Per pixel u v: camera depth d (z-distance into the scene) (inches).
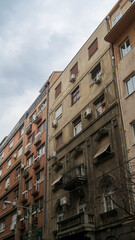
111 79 813.9
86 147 827.4
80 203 789.9
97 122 813.9
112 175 679.1
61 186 890.7
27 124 1467.8
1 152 1800.0
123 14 797.2
